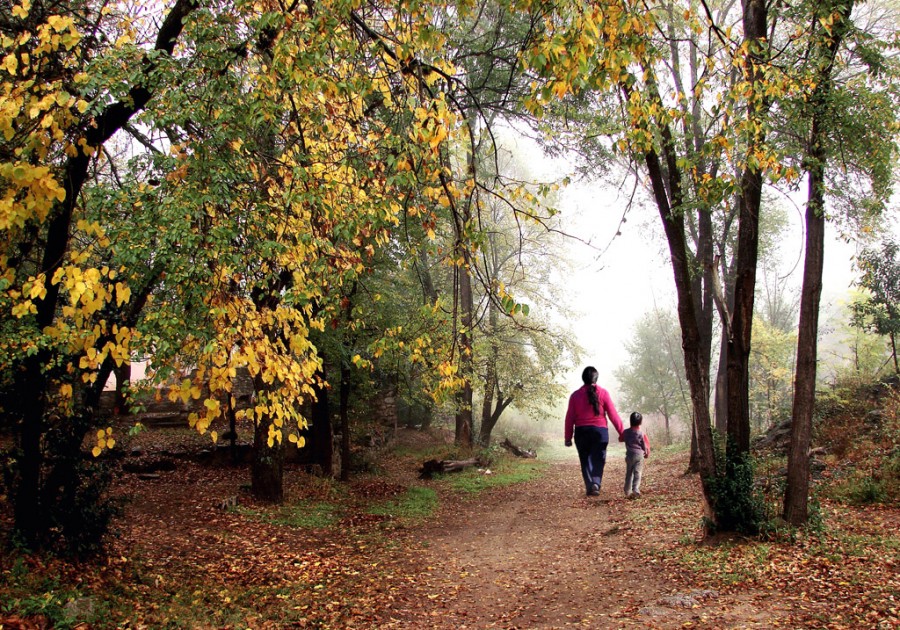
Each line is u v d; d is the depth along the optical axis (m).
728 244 16.88
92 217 4.13
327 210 4.36
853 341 19.91
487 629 5.52
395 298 13.96
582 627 5.28
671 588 6.20
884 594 5.20
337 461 18.03
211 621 5.57
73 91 4.73
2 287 3.50
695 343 8.02
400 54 4.02
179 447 16.73
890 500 9.06
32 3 5.05
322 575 7.79
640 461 12.47
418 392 17.95
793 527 7.41
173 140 4.65
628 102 5.40
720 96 5.57
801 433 7.57
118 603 5.56
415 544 9.76
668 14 7.75
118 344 3.73
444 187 4.19
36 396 6.28
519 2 3.80
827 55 7.16
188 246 4.02
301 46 4.08
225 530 9.83
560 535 9.82
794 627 4.72
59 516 6.50
